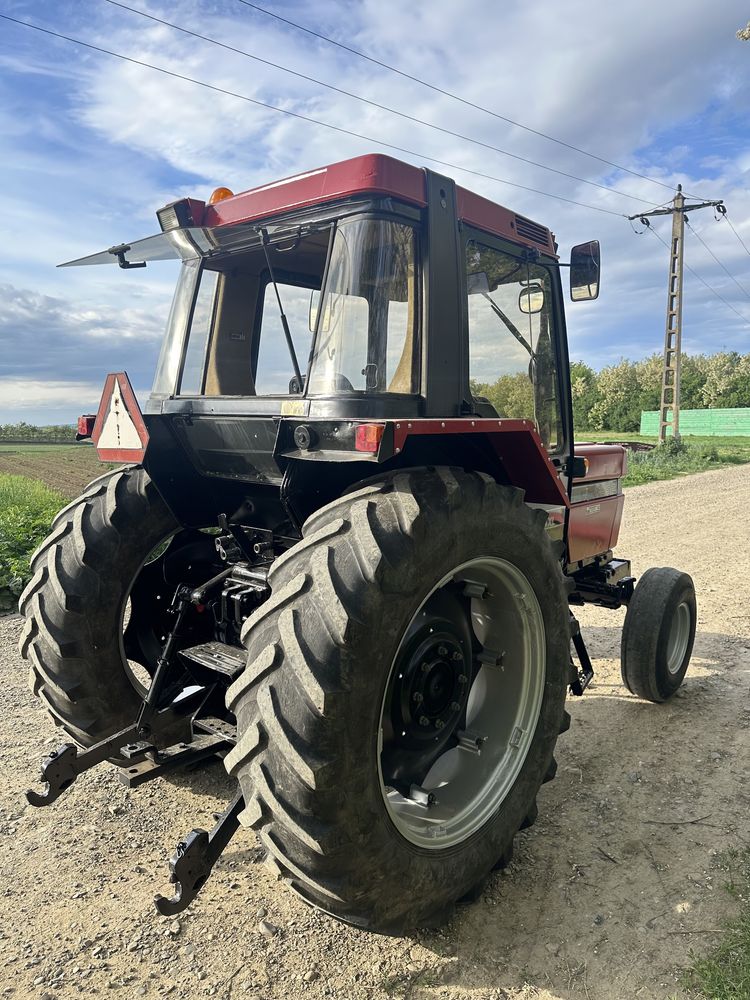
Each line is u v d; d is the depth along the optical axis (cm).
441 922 240
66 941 237
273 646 196
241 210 271
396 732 254
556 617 280
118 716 303
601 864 284
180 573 333
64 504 1060
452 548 224
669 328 2520
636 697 446
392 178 238
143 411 329
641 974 227
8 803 318
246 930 244
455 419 231
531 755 275
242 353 312
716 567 767
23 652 299
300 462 256
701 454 2388
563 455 378
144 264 339
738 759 366
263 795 192
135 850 287
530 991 221
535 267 342
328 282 246
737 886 267
